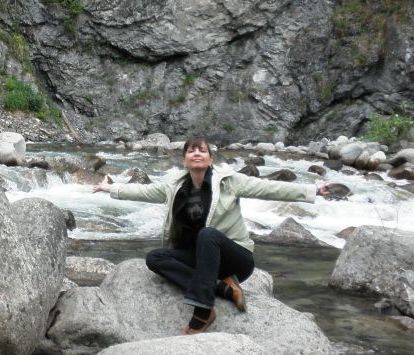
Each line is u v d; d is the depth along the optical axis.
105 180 5.19
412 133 22.05
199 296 4.72
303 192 4.84
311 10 26.34
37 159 14.85
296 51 26.08
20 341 3.95
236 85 26.03
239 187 4.91
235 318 4.92
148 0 25.39
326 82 26.42
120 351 4.10
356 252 7.12
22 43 25.03
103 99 25.56
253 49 26.12
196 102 25.81
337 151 19.48
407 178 16.78
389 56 26.44
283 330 4.88
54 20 25.31
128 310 4.99
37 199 4.98
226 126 25.75
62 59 25.45
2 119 22.77
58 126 24.00
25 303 4.00
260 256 8.71
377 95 26.47
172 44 25.62
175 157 19.08
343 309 6.38
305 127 26.47
